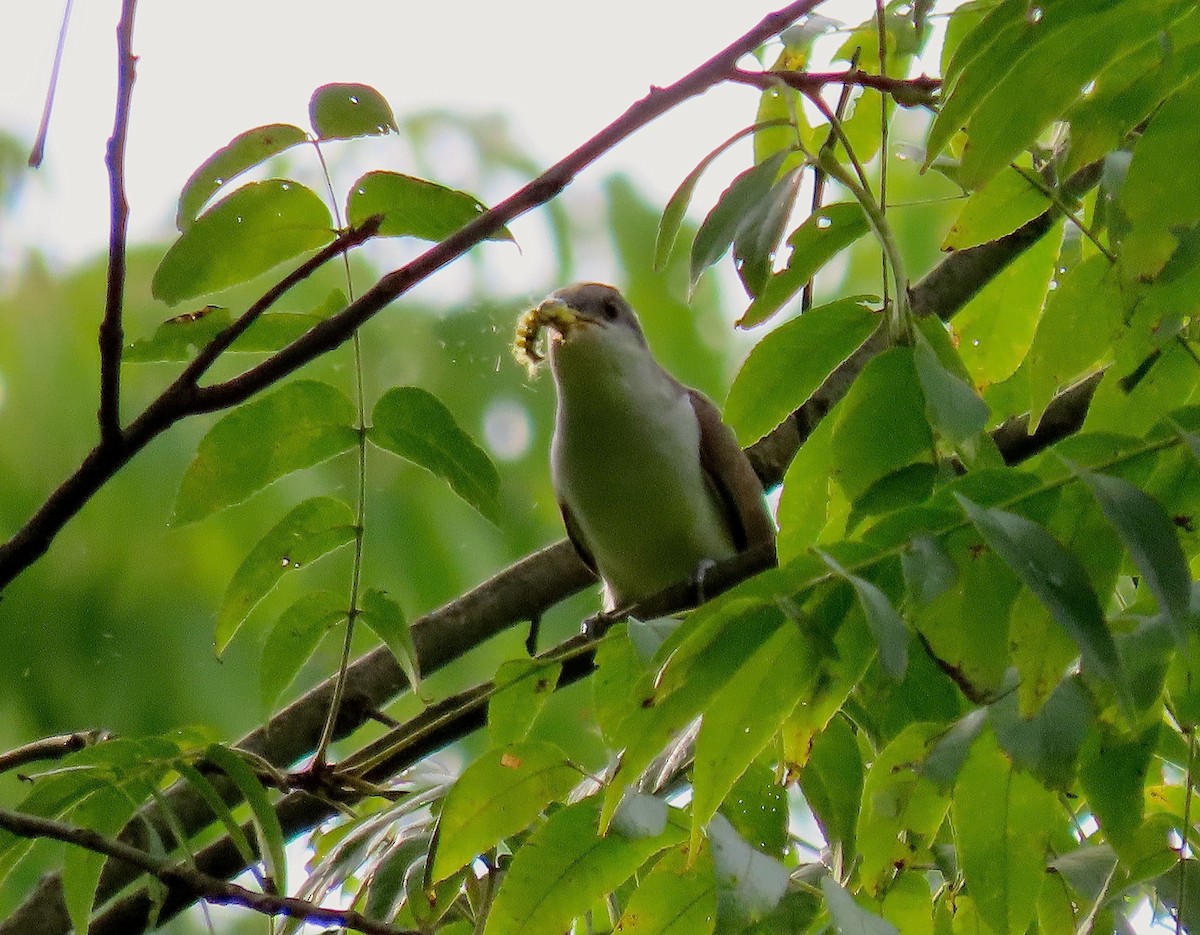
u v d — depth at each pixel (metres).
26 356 10.88
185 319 6.33
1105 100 5.28
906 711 5.61
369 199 6.01
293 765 8.61
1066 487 4.64
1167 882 5.13
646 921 5.41
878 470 5.23
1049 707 4.77
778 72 5.71
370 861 6.12
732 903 4.81
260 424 6.58
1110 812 5.03
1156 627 4.84
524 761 5.50
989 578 4.63
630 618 4.95
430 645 9.26
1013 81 4.96
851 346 5.70
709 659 4.52
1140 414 5.50
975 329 7.05
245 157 5.84
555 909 5.37
